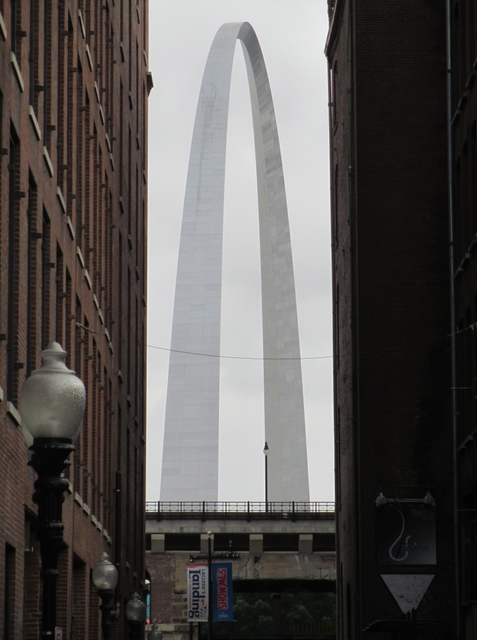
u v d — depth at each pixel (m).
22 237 25.98
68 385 14.27
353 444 44.78
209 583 67.88
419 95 45.69
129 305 54.72
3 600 23.80
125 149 52.94
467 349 41.28
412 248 44.94
